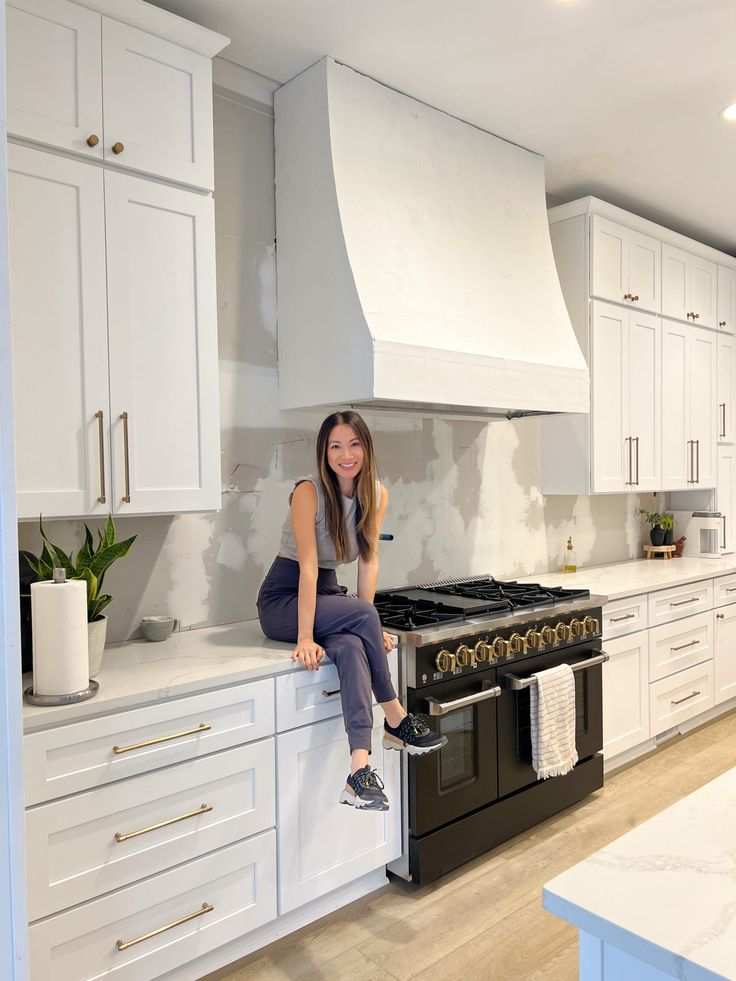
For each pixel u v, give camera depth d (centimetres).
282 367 274
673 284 405
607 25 235
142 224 209
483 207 298
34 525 220
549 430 379
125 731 179
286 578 236
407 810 239
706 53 251
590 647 303
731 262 448
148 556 244
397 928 220
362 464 235
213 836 195
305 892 214
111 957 177
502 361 271
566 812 293
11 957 118
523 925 219
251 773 203
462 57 252
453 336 259
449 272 272
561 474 374
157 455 212
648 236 388
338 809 223
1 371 117
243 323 268
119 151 201
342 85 256
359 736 208
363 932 218
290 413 281
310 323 259
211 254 224
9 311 118
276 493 276
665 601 356
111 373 203
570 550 396
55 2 191
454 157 290
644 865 85
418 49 248
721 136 313
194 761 191
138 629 241
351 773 208
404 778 239
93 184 199
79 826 171
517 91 274
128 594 239
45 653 174
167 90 213
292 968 203
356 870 227
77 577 196
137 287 208
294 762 212
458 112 289
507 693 267
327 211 251
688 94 278
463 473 344
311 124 258
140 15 204
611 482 371
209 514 258
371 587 245
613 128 304
